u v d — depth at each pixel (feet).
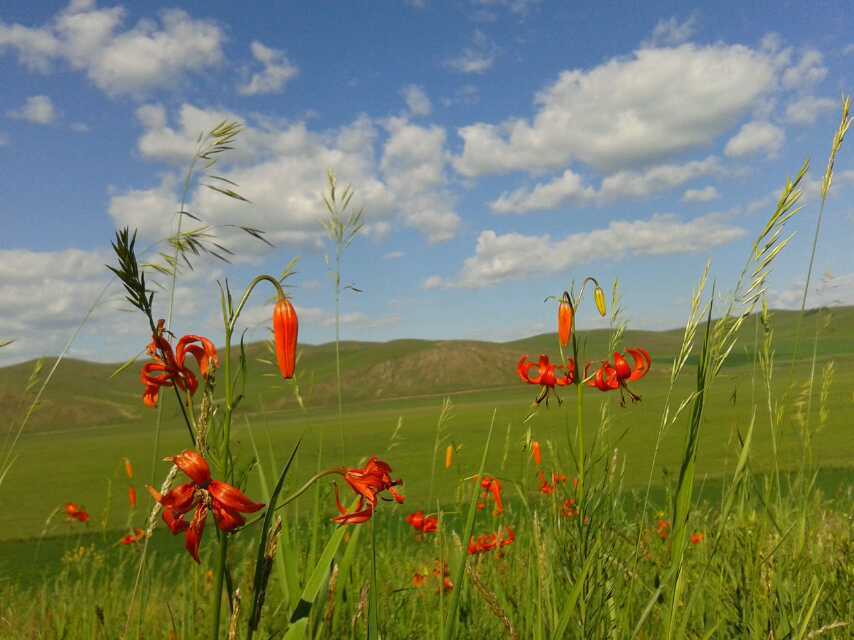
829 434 56.90
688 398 6.45
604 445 7.69
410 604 10.52
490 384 469.57
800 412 9.63
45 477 103.24
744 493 9.02
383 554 15.58
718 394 63.98
